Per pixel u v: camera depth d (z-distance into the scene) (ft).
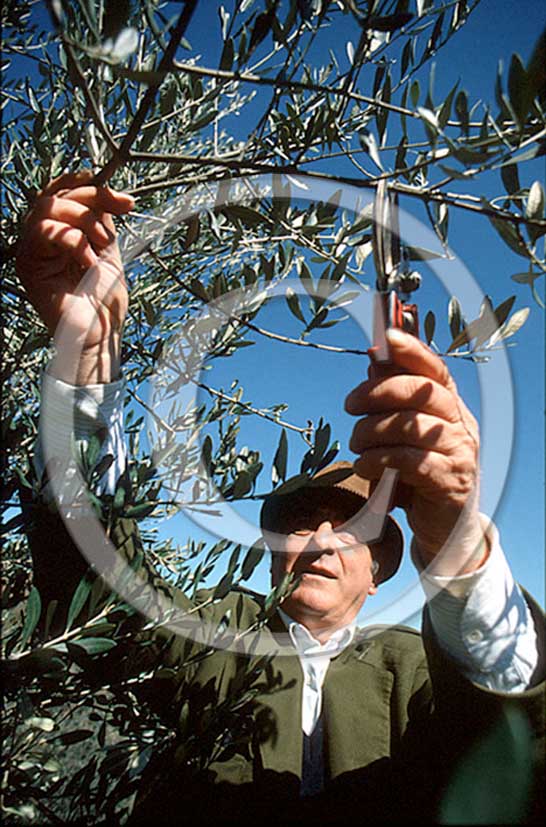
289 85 3.53
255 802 5.17
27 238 4.26
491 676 4.36
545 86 3.53
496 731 4.31
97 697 4.46
